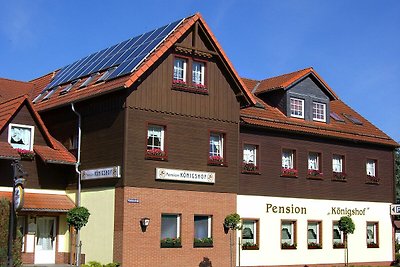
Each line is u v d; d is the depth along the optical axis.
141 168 25.30
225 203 27.67
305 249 31.14
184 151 26.58
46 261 28.02
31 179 27.80
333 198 32.84
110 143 25.88
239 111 28.78
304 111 32.81
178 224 26.22
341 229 31.78
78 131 27.98
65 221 28.66
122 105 25.39
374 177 35.19
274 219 30.05
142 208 25.12
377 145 35.69
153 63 25.48
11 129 27.47
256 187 29.56
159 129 26.23
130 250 24.59
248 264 28.70
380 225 35.19
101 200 26.11
